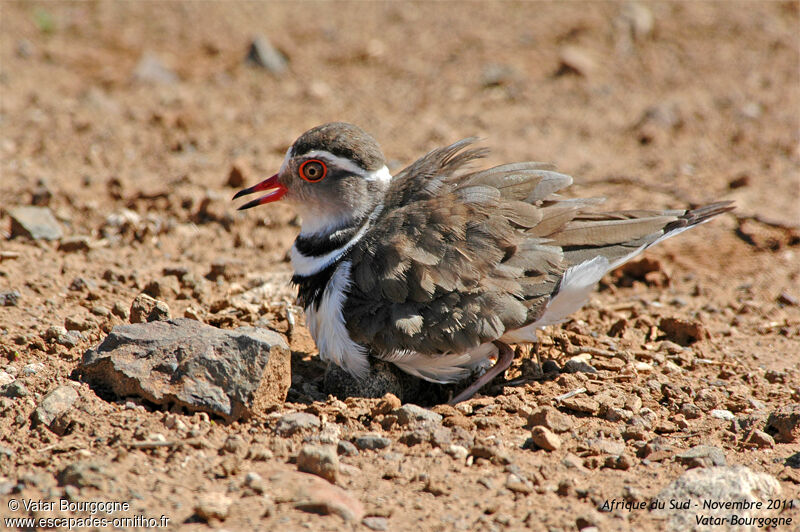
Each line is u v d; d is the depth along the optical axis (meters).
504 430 9.30
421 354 10.05
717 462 8.59
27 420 8.83
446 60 24.27
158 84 22.39
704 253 15.34
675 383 10.69
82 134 19.09
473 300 9.84
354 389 10.43
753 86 22.59
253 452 8.39
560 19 26.23
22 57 23.23
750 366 11.45
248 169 17.36
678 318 12.22
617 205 16.59
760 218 16.14
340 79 23.27
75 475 7.70
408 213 10.38
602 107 21.72
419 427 9.09
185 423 8.87
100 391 9.45
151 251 14.39
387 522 7.45
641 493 8.02
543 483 8.23
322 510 7.46
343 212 10.66
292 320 12.13
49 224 14.53
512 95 22.38
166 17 26.50
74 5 26.84
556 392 10.24
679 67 23.75
